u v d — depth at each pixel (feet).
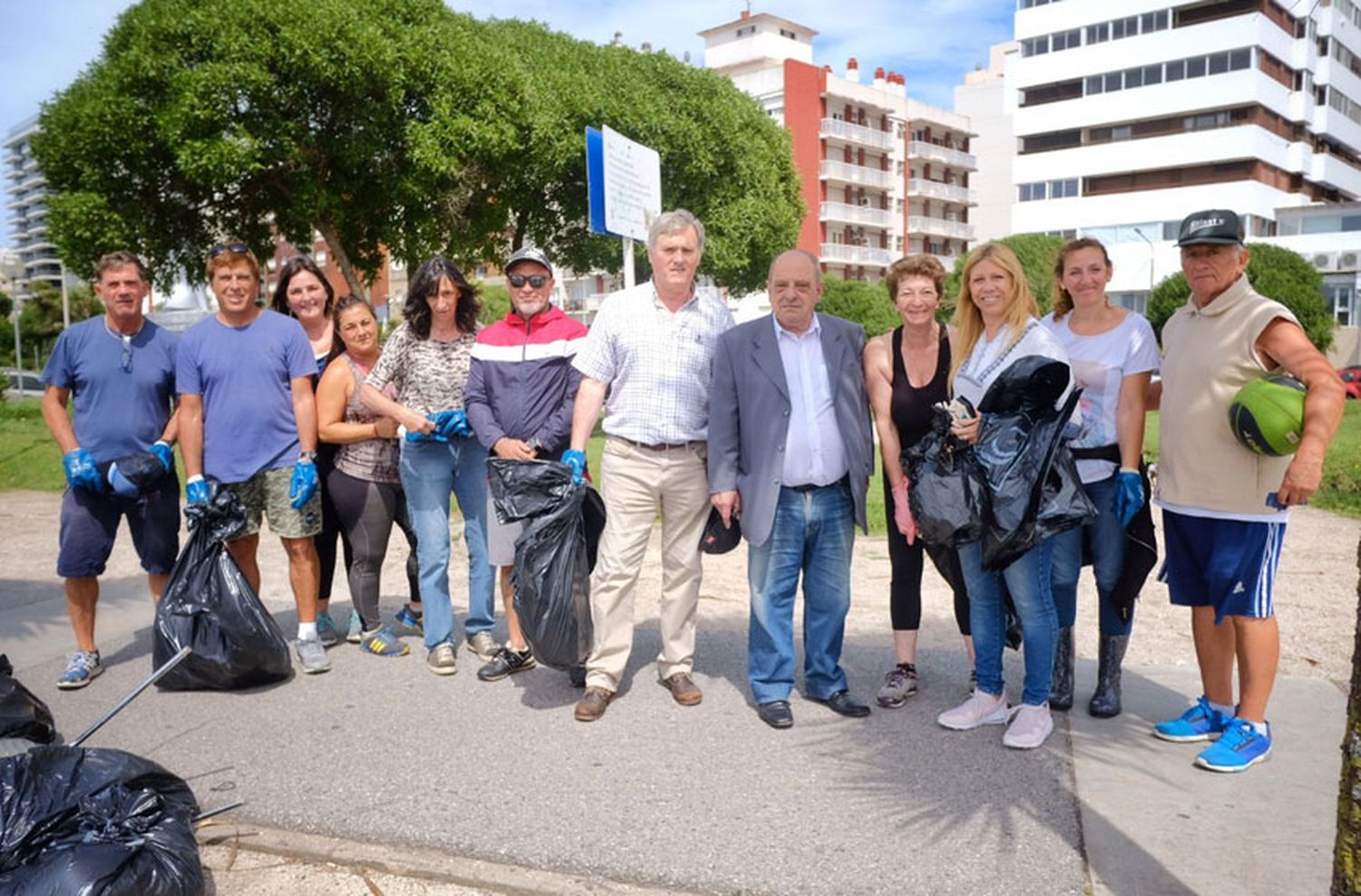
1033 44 197.67
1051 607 13.64
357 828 11.73
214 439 17.22
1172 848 10.77
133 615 22.00
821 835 11.26
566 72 82.43
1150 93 184.34
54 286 275.80
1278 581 23.65
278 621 21.08
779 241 98.63
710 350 15.48
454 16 80.07
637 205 34.81
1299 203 188.75
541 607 14.79
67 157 69.97
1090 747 13.58
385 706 15.79
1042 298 134.41
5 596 24.38
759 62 259.60
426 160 69.72
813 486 14.94
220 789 12.88
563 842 11.27
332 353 18.85
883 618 20.97
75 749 10.13
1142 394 14.23
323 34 66.18
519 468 15.26
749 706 15.49
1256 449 12.23
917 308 14.89
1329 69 185.26
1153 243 185.78
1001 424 13.41
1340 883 7.13
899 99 244.83
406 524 19.56
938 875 10.34
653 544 28.50
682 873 10.55
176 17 67.51
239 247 17.15
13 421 77.51
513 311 16.70
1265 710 13.56
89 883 8.72
